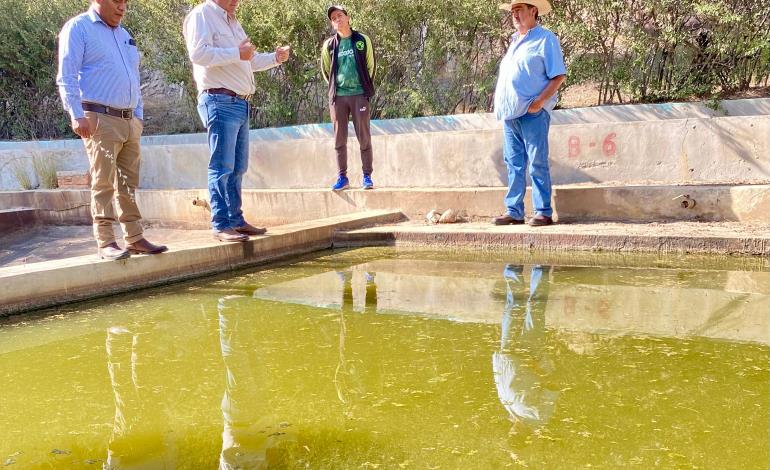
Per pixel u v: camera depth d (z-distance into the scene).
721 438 1.43
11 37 9.40
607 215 4.60
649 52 6.63
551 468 1.32
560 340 2.21
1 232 6.27
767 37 5.92
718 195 4.25
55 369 2.13
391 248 4.51
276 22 7.76
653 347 2.09
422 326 2.47
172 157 7.58
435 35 7.26
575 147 5.62
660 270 3.34
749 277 3.09
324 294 3.12
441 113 7.51
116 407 1.77
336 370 2.00
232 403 1.77
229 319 2.70
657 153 5.37
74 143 8.71
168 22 8.45
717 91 6.71
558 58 4.24
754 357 1.96
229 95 3.81
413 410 1.66
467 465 1.34
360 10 7.44
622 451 1.38
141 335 2.52
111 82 3.17
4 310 2.92
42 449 1.52
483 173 6.00
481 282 3.23
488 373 1.92
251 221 6.02
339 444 1.47
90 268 3.23
